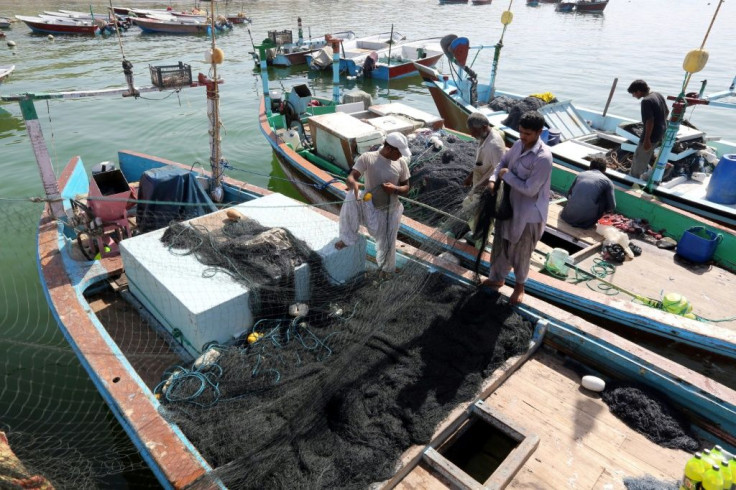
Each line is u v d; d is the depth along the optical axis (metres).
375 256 5.65
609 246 6.25
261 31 29.73
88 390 4.77
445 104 11.19
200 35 27.91
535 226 4.34
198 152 11.83
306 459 3.30
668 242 6.59
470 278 5.15
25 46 23.55
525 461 3.47
